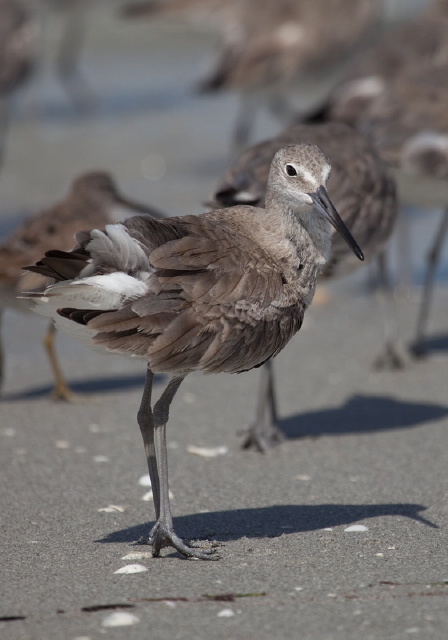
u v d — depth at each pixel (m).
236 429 12.23
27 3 28.38
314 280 9.38
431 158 14.25
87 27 35.09
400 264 17.50
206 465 11.07
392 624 7.11
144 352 8.17
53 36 33.47
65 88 29.95
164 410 8.82
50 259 7.88
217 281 8.50
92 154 24.39
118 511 9.73
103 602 7.55
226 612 7.34
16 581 8.01
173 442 11.79
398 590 7.69
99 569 8.28
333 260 12.08
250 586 7.83
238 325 8.54
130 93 30.03
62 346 15.52
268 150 12.09
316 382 13.91
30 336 15.88
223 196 11.25
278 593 7.68
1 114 26.33
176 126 26.81
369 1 23.61
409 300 17.16
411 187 14.70
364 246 12.34
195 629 7.09
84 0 31.17
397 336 15.22
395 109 14.82
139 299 8.09
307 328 15.96
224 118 27.72
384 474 10.70
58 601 7.59
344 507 9.74
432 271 14.94
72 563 8.42
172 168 23.19
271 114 27.83
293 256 9.18
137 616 7.29
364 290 17.75
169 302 8.23
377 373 14.25
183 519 9.49
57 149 24.88
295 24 23.22
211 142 25.39
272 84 23.39
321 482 10.52
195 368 8.54
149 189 21.55
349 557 8.44
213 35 35.00
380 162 12.85
